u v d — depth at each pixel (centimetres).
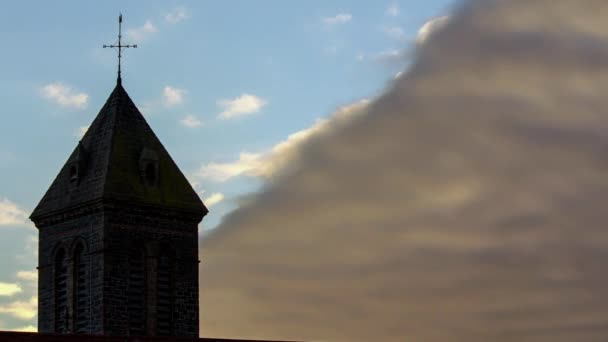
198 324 10438
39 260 10462
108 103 10662
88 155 10412
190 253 10456
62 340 6794
